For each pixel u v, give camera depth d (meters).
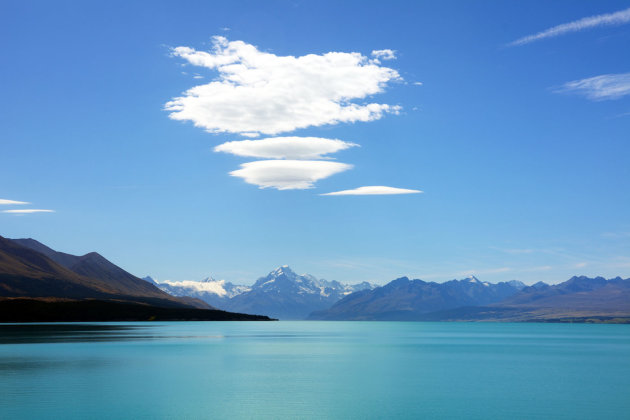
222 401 48.38
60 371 67.88
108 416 41.75
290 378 64.81
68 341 128.00
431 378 66.00
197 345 125.62
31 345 113.94
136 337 154.75
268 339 163.75
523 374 71.06
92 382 58.81
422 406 46.91
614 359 96.69
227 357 93.75
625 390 56.59
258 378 64.50
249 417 41.84
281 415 42.69
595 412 44.56
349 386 58.38
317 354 103.75
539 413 44.16
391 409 45.44
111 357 88.31
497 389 56.94
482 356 102.69
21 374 64.62
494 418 42.22
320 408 45.66
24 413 42.62
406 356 100.94
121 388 54.94
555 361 92.19
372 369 76.25
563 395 53.09
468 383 61.53
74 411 43.41
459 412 44.41
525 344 152.62
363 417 42.28
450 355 104.88
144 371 69.81
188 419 41.00
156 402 47.53
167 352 102.38
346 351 113.56
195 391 53.69
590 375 70.06
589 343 162.75
